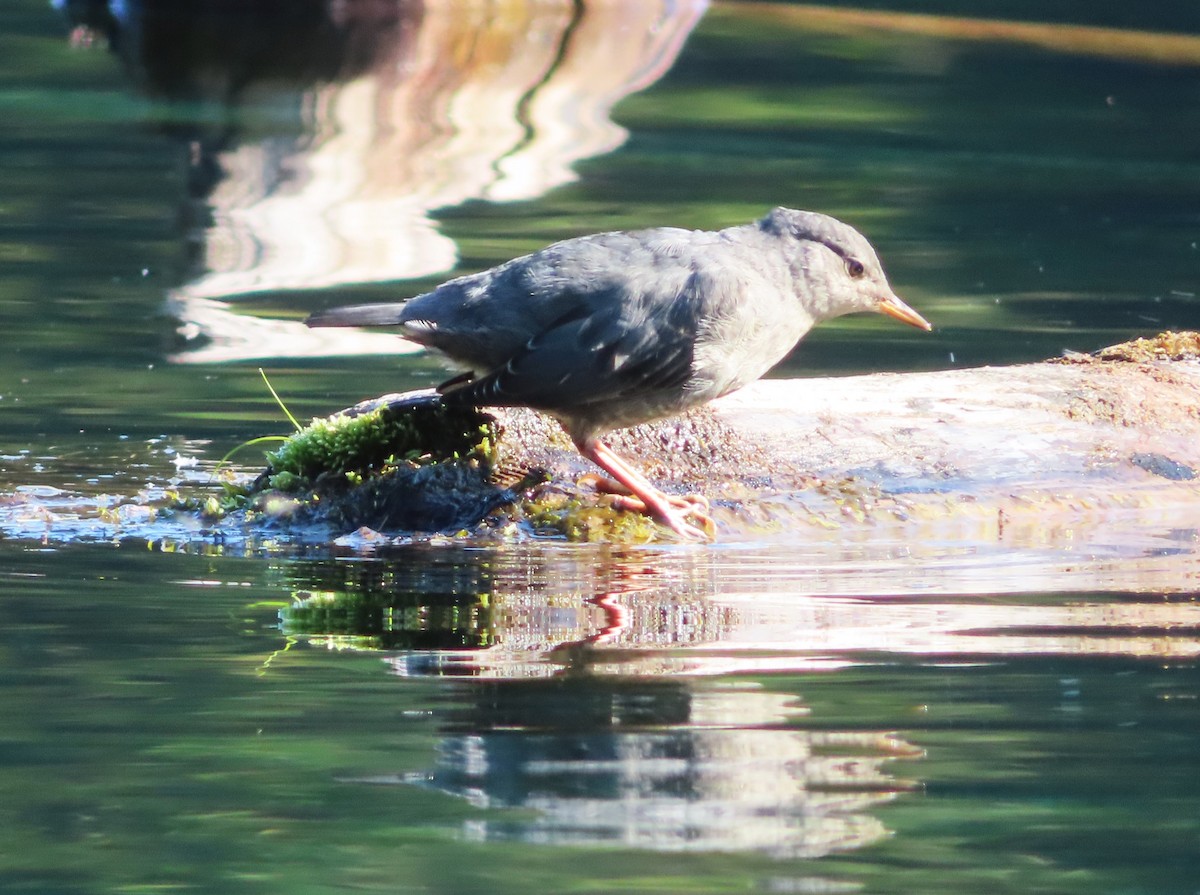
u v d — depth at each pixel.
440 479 11.02
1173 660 8.24
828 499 11.21
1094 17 43.97
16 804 6.54
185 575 9.86
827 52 38.88
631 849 6.20
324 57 33.06
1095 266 20.50
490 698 7.68
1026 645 8.50
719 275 10.52
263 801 6.61
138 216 21.97
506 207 22.97
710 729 7.27
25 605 9.15
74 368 14.99
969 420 11.96
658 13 35.38
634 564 10.24
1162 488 11.73
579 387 10.27
